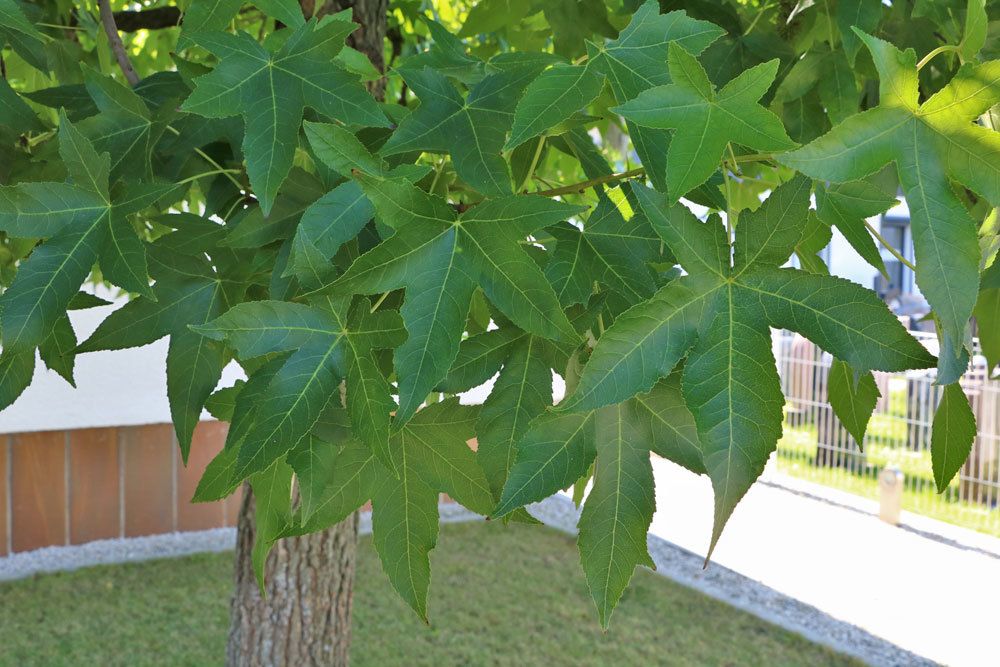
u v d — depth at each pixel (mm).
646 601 4016
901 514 5676
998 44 1077
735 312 530
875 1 943
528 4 1432
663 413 608
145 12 1482
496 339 646
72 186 665
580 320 640
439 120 653
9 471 4094
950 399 626
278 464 704
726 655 3518
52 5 1268
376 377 564
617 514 607
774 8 1200
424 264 551
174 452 4449
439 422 706
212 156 927
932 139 505
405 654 3395
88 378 4035
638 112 508
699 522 5387
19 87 2018
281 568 2168
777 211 531
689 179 510
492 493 643
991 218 663
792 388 6906
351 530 2256
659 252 635
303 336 573
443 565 4348
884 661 3562
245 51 669
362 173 542
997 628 3916
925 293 498
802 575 4523
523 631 3641
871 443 6531
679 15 628
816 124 1100
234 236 729
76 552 4199
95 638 3416
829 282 525
